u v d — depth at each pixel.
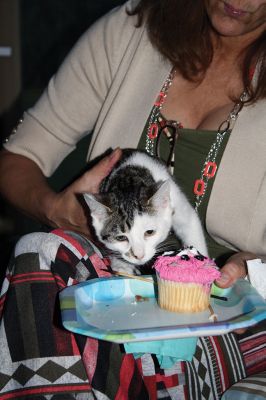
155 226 0.91
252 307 0.64
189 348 0.64
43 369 0.66
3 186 0.99
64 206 0.90
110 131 0.93
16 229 1.83
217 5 0.82
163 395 0.69
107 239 0.91
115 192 0.92
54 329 0.67
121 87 0.93
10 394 0.67
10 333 0.67
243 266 0.73
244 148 0.80
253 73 0.83
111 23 0.98
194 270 0.65
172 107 0.90
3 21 1.93
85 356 0.65
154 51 0.93
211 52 0.88
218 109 0.86
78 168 1.51
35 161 1.01
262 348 0.76
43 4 2.00
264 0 0.79
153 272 0.90
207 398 0.72
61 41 1.99
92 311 0.67
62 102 1.00
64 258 0.69
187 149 0.86
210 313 0.66
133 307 0.68
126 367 0.66
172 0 0.90
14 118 1.94
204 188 0.84
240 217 0.80
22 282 0.68
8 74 1.94
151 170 0.91
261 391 0.66
